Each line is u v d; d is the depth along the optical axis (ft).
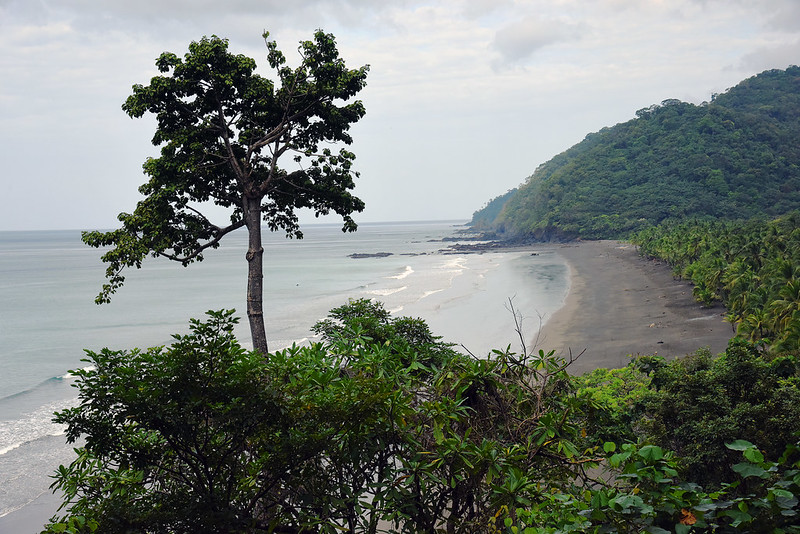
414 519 23.56
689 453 50.47
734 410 50.78
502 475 22.34
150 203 55.21
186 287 378.94
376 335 39.73
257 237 56.90
